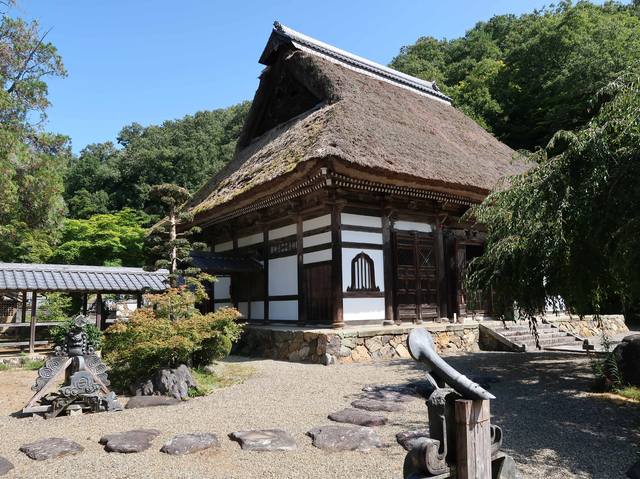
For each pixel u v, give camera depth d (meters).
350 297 9.96
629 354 5.69
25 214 14.49
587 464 3.49
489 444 2.35
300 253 10.91
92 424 4.80
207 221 13.79
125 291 10.79
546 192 5.60
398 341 9.81
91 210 31.69
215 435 4.20
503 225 6.88
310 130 10.53
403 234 11.07
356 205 10.30
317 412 5.17
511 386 6.38
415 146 10.88
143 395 5.98
